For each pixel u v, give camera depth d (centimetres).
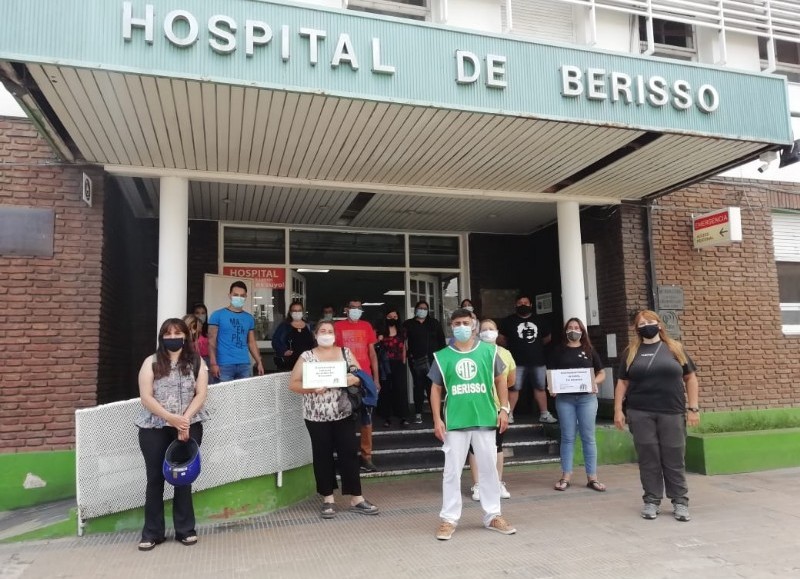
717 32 839
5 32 442
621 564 430
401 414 848
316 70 510
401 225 1027
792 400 903
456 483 496
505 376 525
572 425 662
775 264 930
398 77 533
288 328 729
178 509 482
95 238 650
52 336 629
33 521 536
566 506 586
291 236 1007
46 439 616
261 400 570
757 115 655
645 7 776
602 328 891
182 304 684
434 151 655
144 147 620
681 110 624
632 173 755
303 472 618
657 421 546
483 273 1087
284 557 450
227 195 830
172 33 472
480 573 415
